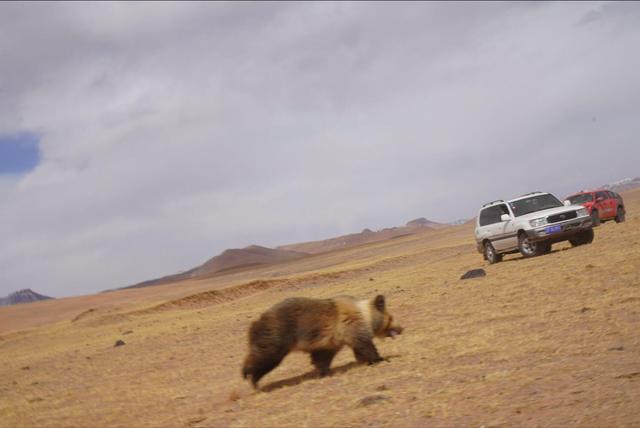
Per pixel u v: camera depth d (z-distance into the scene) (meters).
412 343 12.34
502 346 10.48
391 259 47.28
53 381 17.92
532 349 9.87
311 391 9.83
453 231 99.50
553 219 24.11
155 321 36.34
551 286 16.03
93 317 48.34
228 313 32.03
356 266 46.34
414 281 26.92
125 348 23.28
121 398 13.12
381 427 7.26
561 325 11.36
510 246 25.53
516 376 8.42
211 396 11.55
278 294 38.78
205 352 18.19
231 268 160.38
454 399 7.85
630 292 13.20
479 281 20.47
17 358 28.66
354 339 10.62
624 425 6.07
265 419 8.61
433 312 16.31
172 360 17.80
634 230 26.38
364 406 8.23
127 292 97.75
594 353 9.01
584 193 34.81
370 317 10.79
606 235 26.67
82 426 10.94
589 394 7.13
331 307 10.59
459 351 10.74
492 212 26.70
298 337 10.42
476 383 8.44
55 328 47.28
